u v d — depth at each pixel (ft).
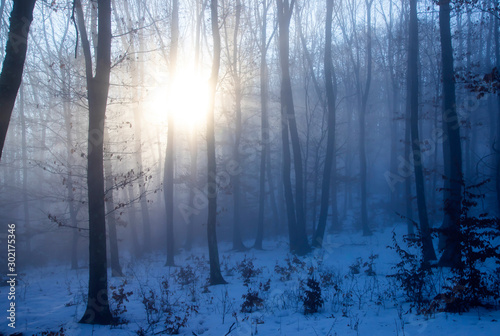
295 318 25.88
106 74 28.60
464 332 19.11
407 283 27.48
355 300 30.19
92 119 28.25
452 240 24.88
